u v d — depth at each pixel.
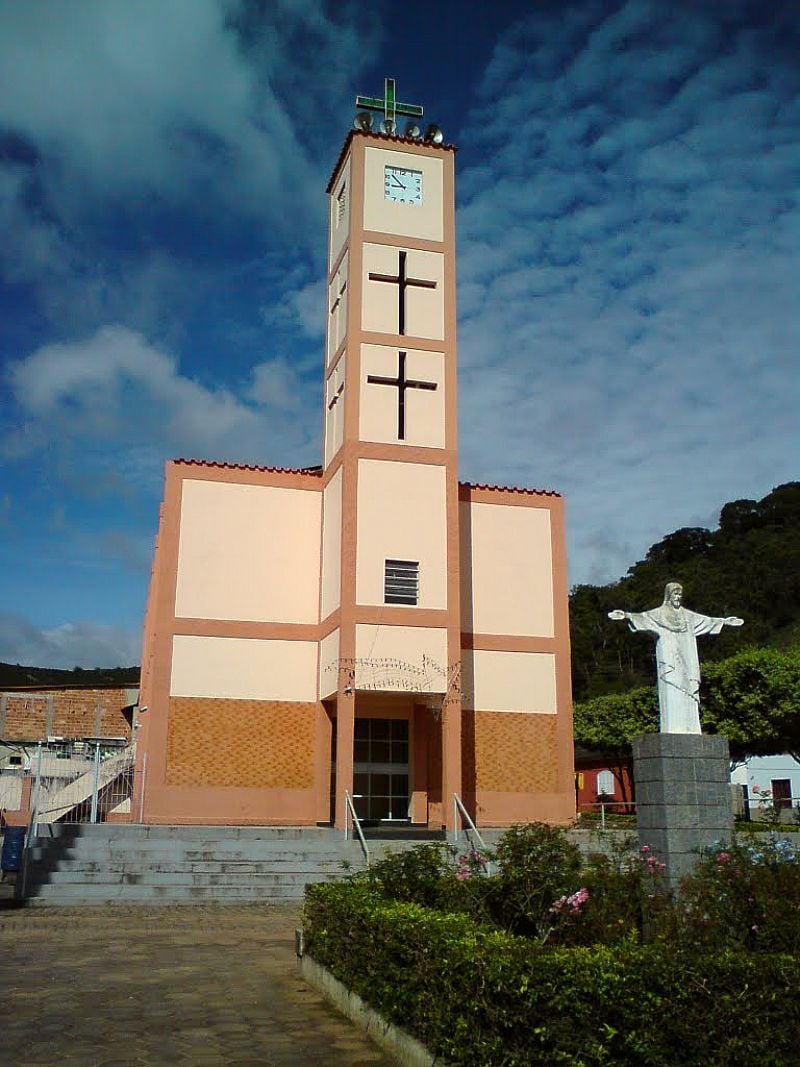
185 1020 8.56
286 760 24.02
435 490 24.67
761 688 29.09
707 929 7.61
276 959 11.76
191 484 25.03
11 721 42.38
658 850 10.65
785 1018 5.85
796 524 83.81
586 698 67.19
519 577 26.25
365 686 22.77
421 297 26.22
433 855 10.20
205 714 23.70
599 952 6.31
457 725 23.11
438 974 6.70
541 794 24.88
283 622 24.84
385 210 26.52
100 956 11.80
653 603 71.38
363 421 24.67
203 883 17.70
